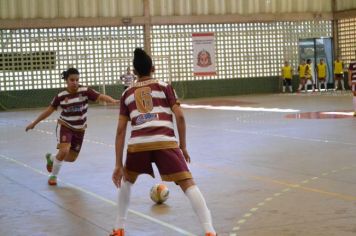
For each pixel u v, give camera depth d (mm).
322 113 18984
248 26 33000
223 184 8320
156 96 5527
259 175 8906
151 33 31312
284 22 33625
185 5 31766
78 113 8703
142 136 5449
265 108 22359
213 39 32406
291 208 6758
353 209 6594
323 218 6254
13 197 7977
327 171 8992
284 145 12008
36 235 6043
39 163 11008
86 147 12945
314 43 34156
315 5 33875
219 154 11188
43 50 29625
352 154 10484
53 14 29641
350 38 33812
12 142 14656
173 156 5391
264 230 5891
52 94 29812
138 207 7082
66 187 8555
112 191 8156
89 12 30219
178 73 31922
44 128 18328
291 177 8633
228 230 5938
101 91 30484
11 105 29219
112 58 30688
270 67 33531
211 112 21734
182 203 7223
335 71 33250
